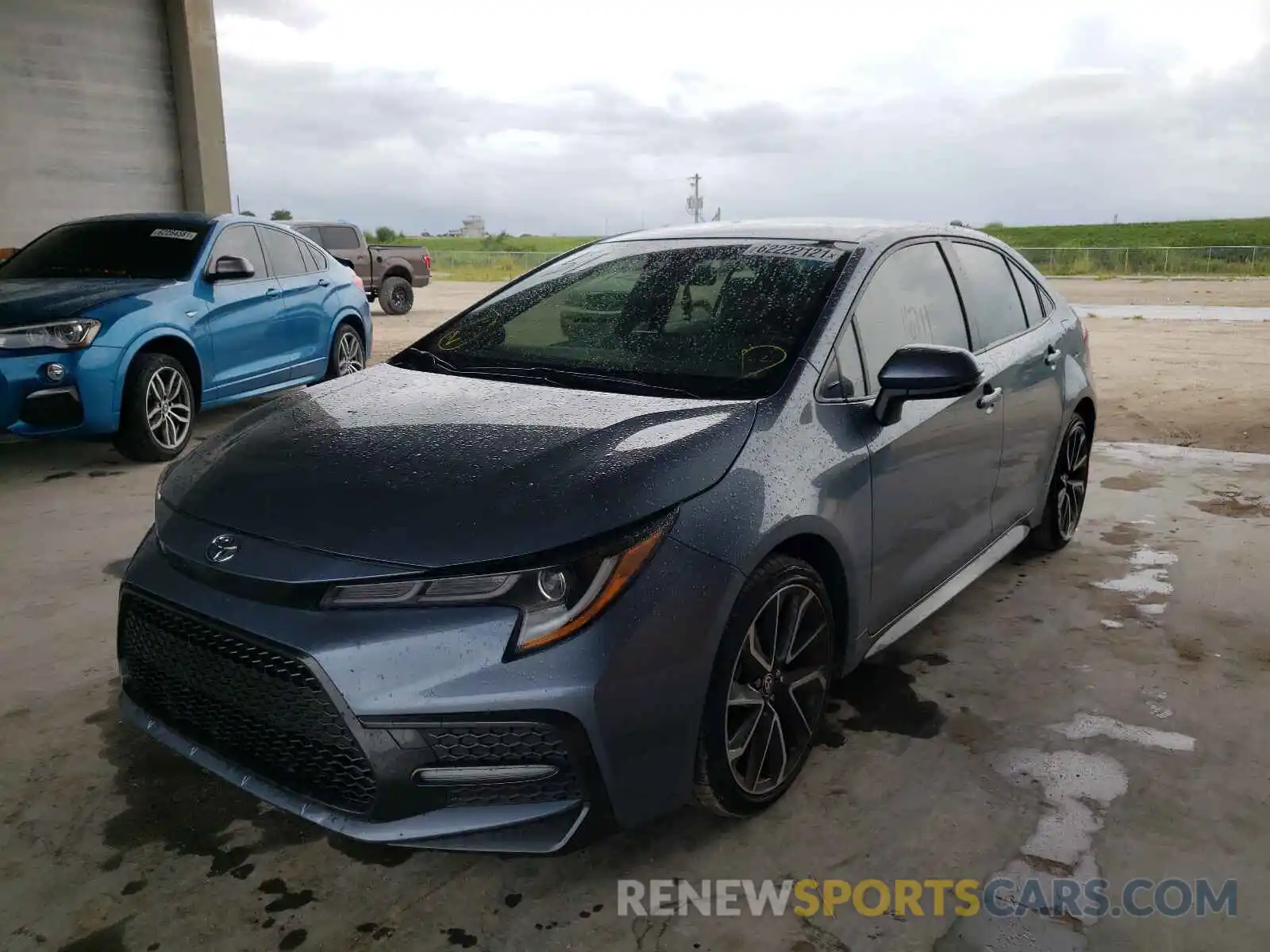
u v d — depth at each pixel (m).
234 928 2.19
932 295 3.39
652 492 2.22
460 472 2.29
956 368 2.63
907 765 2.82
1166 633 3.71
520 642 2.04
